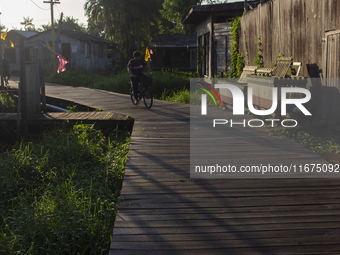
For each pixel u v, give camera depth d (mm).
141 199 3727
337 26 6457
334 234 2902
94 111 10016
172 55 43031
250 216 3262
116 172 5328
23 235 3504
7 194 4910
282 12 8859
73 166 5816
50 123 8492
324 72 6930
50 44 32656
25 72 8492
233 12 15906
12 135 8820
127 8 36531
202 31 18938
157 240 2865
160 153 5527
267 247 2730
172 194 3846
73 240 3355
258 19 10695
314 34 7312
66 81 24344
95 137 7648
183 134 6879
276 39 9305
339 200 3568
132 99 11531
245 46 12125
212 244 2791
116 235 2957
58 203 4113
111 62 43438
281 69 8383
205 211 3395
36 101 9438
